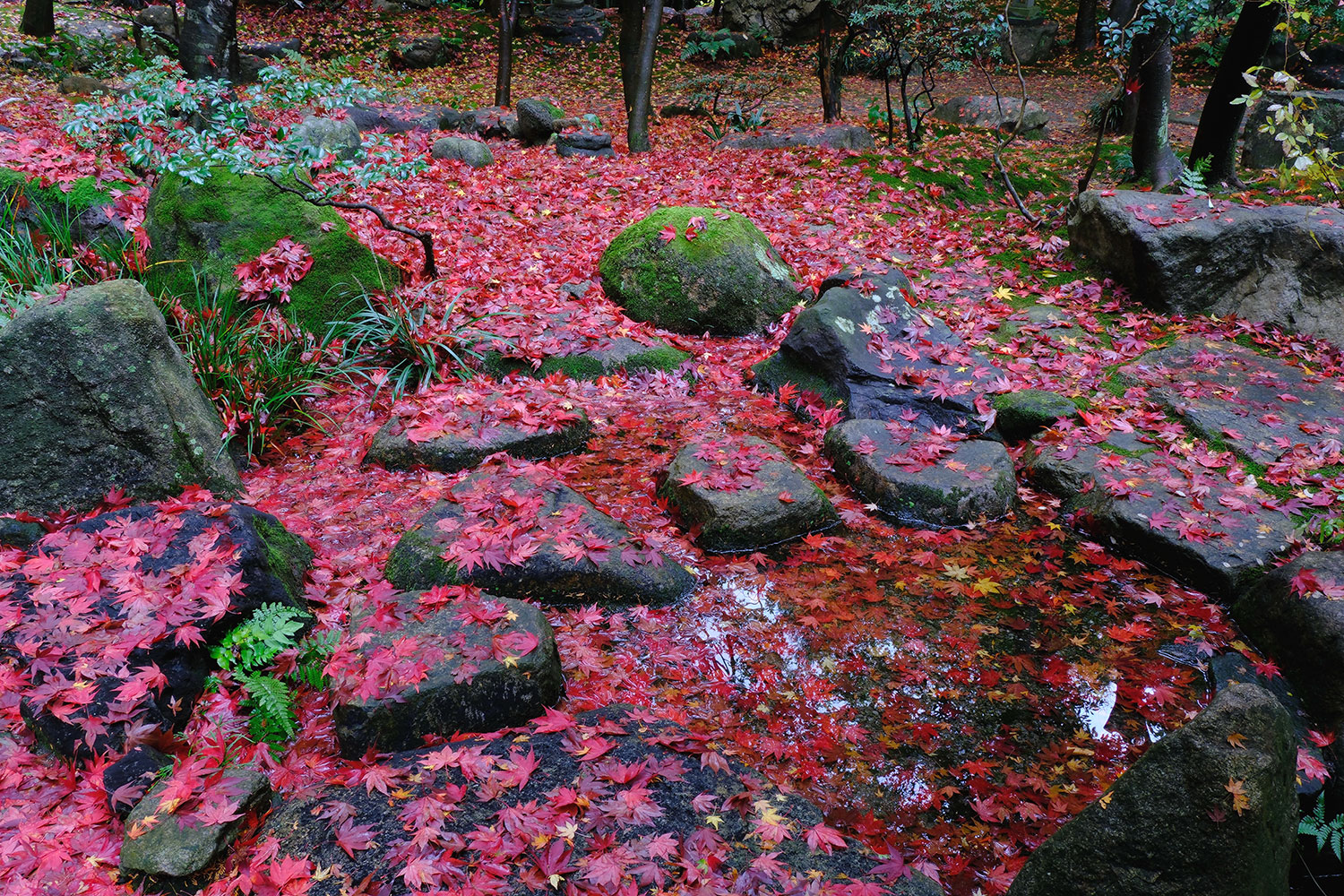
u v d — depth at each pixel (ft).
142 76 21.42
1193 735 6.30
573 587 11.67
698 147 39.24
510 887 7.43
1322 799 8.77
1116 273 22.61
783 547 13.35
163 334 12.54
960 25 36.01
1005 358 19.20
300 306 18.03
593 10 71.15
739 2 67.41
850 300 18.04
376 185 27.76
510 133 39.40
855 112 48.96
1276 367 17.80
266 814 8.47
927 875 8.05
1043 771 9.50
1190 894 6.24
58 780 8.82
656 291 20.66
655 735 9.33
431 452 14.74
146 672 9.36
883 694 10.58
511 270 22.63
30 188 18.63
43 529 11.69
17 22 49.80
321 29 63.16
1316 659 10.32
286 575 11.34
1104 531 13.57
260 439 15.07
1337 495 13.51
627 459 15.62
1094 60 59.31
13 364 11.55
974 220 29.07
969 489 14.02
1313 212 20.38
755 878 7.54
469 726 9.41
